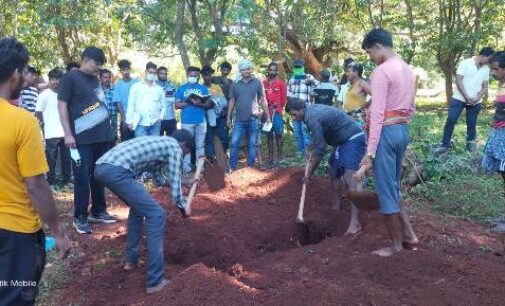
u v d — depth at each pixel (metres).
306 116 5.93
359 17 13.76
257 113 9.03
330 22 12.98
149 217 4.49
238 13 8.88
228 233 6.01
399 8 17.47
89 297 4.62
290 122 12.15
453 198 6.88
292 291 4.09
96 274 5.02
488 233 5.77
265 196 7.22
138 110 8.55
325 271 4.64
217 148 9.54
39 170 3.12
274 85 9.73
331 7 12.55
